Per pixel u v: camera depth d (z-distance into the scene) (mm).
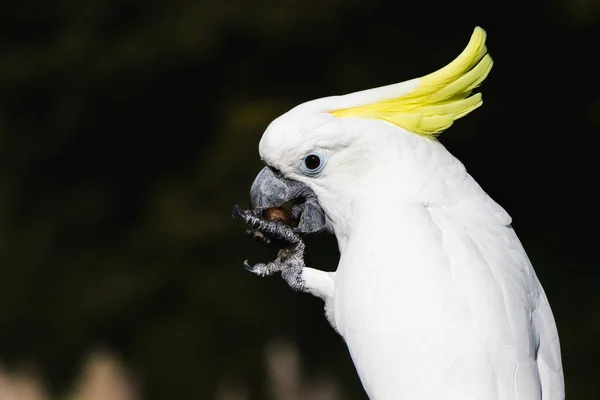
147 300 17031
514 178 16156
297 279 6730
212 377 16938
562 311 15711
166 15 16312
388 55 15781
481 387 5637
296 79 16109
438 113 6402
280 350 16375
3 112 17969
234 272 16594
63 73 16906
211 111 16703
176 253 16656
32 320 18172
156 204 16984
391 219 6164
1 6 17328
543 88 15906
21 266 18031
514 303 5910
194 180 16688
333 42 15891
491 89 15812
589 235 16078
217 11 15742
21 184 18234
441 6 15750
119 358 17344
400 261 5992
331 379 16359
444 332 5754
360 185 6402
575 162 16141
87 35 16703
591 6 14977
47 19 17406
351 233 6410
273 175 6660
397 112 6422
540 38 15727
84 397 16391
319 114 6441
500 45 15820
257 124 15734
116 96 16828
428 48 15727
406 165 6332
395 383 5793
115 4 16531
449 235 6090
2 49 17406
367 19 15789
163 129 17125
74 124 17312
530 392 5703
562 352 15422
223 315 16672
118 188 17766
